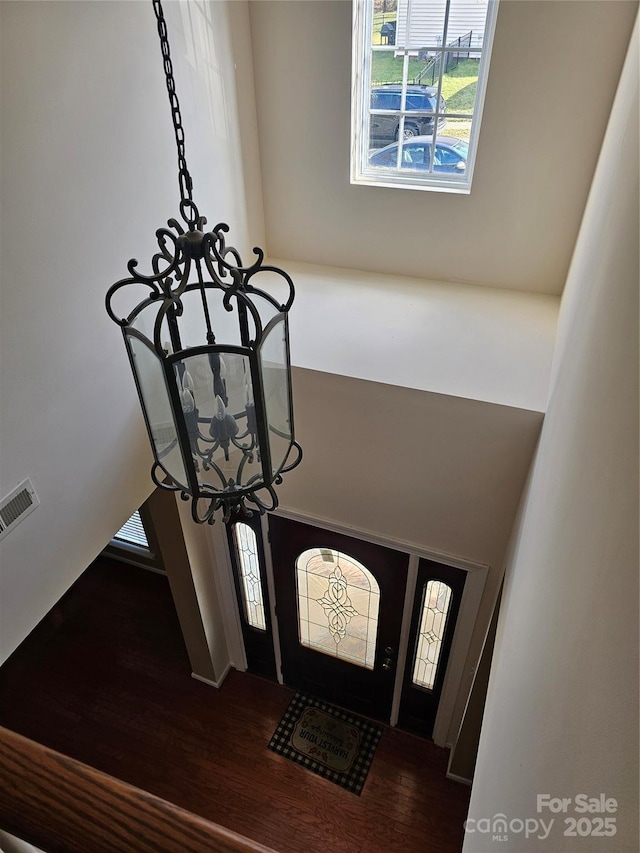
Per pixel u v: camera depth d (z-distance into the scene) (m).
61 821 0.59
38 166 1.80
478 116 2.86
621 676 0.66
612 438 0.94
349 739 3.78
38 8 1.72
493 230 3.06
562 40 2.48
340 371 2.58
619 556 0.77
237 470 1.67
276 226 3.46
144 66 2.19
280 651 3.95
